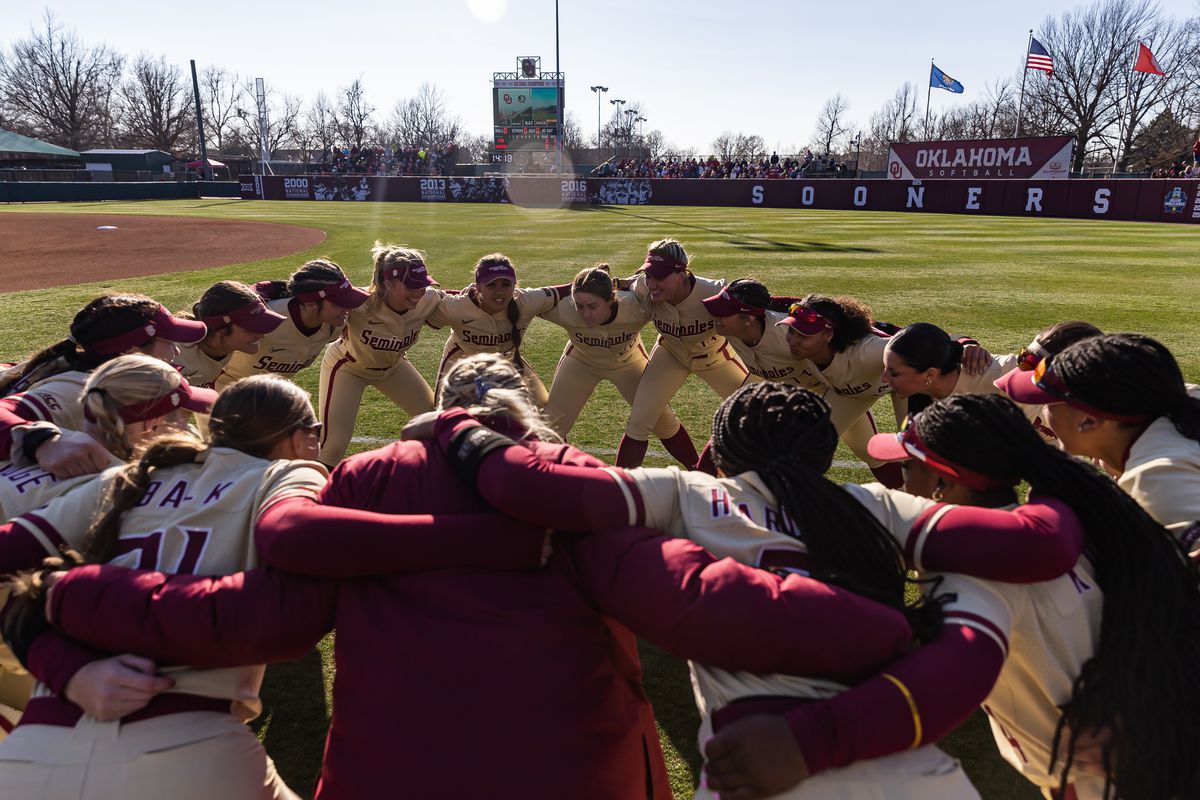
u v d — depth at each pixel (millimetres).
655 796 1845
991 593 1497
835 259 14141
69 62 65625
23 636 1609
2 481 2006
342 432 4566
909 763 1395
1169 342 7879
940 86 41875
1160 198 23344
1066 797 1778
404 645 1520
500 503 1510
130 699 1514
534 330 8656
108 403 2043
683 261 4090
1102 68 52812
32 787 1493
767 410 1703
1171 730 1472
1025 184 26047
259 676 1794
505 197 35094
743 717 1379
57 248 16797
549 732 1481
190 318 3262
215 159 68500
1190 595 1553
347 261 14109
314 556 1490
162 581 1554
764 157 46750
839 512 1542
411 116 74188
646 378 4551
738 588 1368
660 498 1583
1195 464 1807
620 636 1763
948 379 3033
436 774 1454
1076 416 2025
